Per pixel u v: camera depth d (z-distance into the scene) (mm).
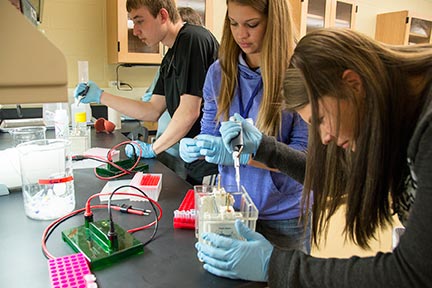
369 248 701
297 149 1076
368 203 622
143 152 1557
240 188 938
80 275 637
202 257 703
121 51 2697
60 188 949
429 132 466
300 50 609
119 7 2639
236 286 650
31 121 2188
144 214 942
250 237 735
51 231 841
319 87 572
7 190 1097
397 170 598
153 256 735
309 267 594
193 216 875
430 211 451
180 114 1585
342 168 752
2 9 379
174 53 1640
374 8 4453
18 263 704
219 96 1202
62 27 2797
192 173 1553
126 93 3131
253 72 1145
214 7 3346
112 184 1152
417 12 4457
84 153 1527
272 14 1016
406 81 555
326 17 3516
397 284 490
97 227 781
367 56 545
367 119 557
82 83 1865
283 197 1123
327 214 821
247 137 1019
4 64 383
